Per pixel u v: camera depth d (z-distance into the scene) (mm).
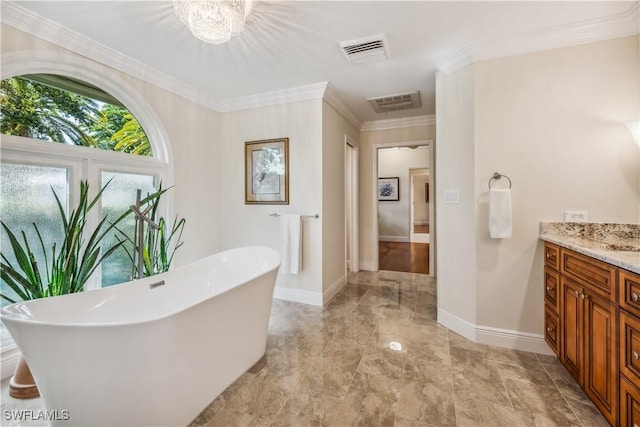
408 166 7828
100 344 1200
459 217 2412
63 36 2033
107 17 1893
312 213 3137
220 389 1664
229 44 2232
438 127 2652
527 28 1995
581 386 1573
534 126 2082
